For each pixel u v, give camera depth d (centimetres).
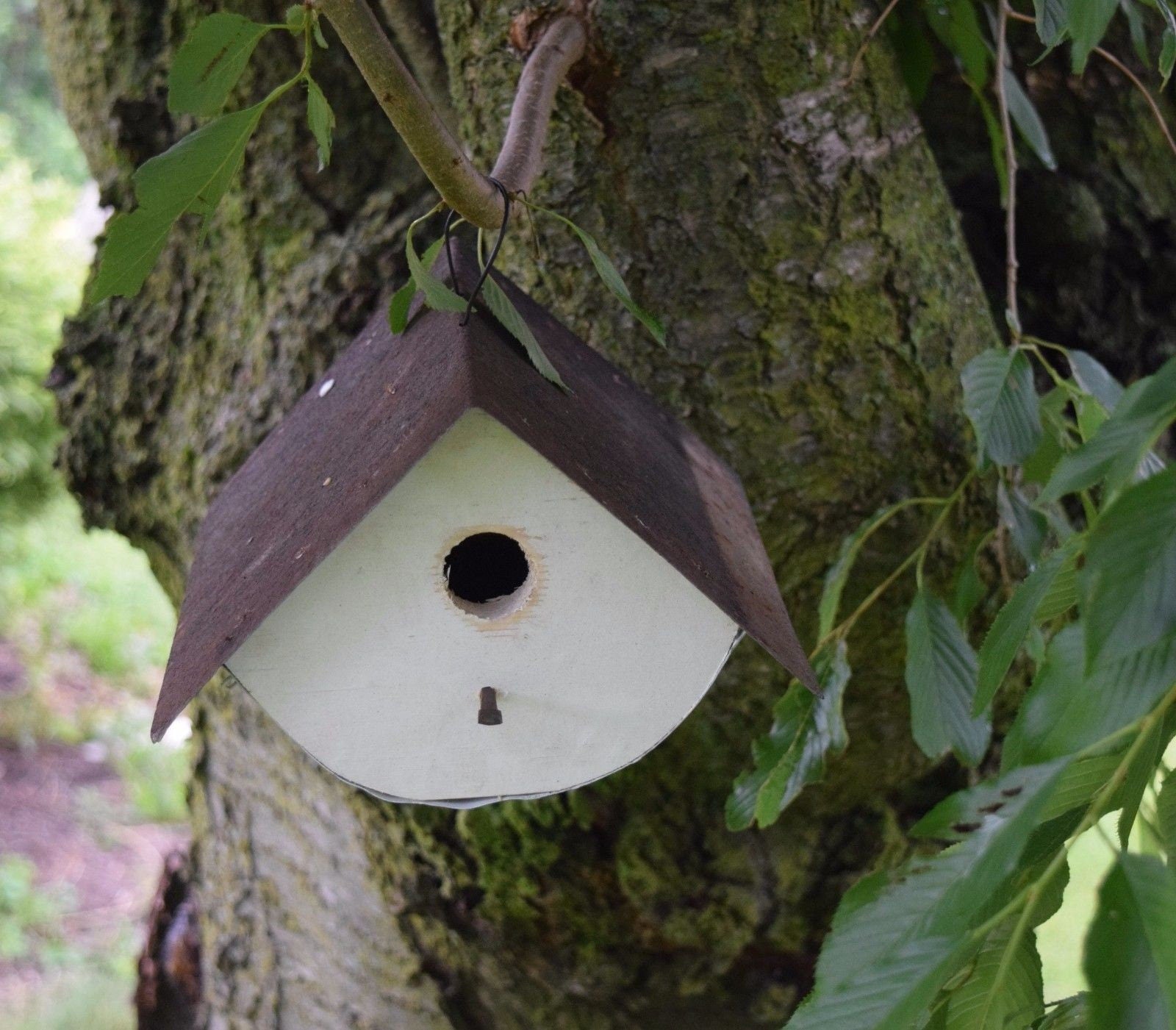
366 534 114
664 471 119
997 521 135
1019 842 96
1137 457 99
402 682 117
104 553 516
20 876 342
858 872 140
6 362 336
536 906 142
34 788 385
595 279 133
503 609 117
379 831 146
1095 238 149
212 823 159
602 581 116
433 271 120
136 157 149
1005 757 103
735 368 133
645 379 133
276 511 120
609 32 130
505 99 133
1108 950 94
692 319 133
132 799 386
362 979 150
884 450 134
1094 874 262
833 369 133
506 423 110
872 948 98
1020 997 103
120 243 110
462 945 146
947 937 98
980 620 136
